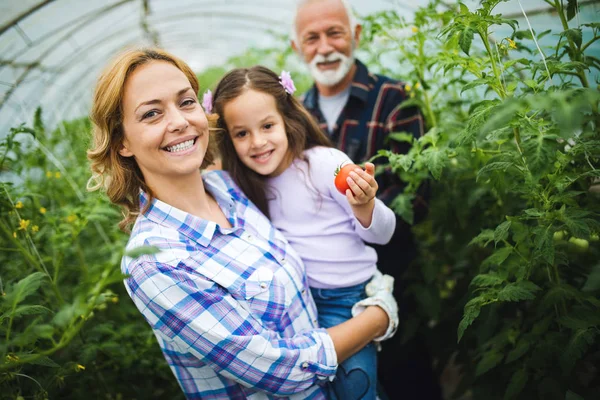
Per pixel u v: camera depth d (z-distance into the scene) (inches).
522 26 104.5
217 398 64.7
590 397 69.4
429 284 105.9
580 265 81.3
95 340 82.4
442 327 106.9
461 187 96.7
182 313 56.4
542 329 70.0
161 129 59.2
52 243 90.7
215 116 73.2
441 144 83.5
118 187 64.2
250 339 57.2
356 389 69.1
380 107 106.1
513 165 62.9
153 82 59.4
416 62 96.5
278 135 74.3
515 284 65.7
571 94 48.9
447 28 64.2
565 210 62.6
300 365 60.2
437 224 106.6
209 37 226.1
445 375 134.5
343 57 106.2
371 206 68.2
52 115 176.9
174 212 63.0
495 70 65.1
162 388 98.0
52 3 124.3
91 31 160.1
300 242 75.5
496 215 92.9
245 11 192.2
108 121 61.1
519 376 71.9
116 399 90.6
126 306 105.0
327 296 75.3
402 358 112.4
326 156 76.5
